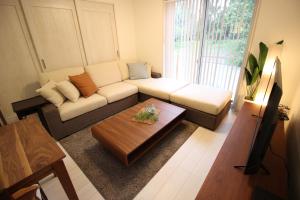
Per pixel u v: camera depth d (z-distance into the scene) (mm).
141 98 3338
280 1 2088
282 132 1475
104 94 2811
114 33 3633
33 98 2580
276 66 1216
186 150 1970
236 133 1491
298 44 2107
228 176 1031
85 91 2670
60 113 2182
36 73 2736
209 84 3217
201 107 2342
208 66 3109
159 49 3711
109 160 1849
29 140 1123
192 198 1402
